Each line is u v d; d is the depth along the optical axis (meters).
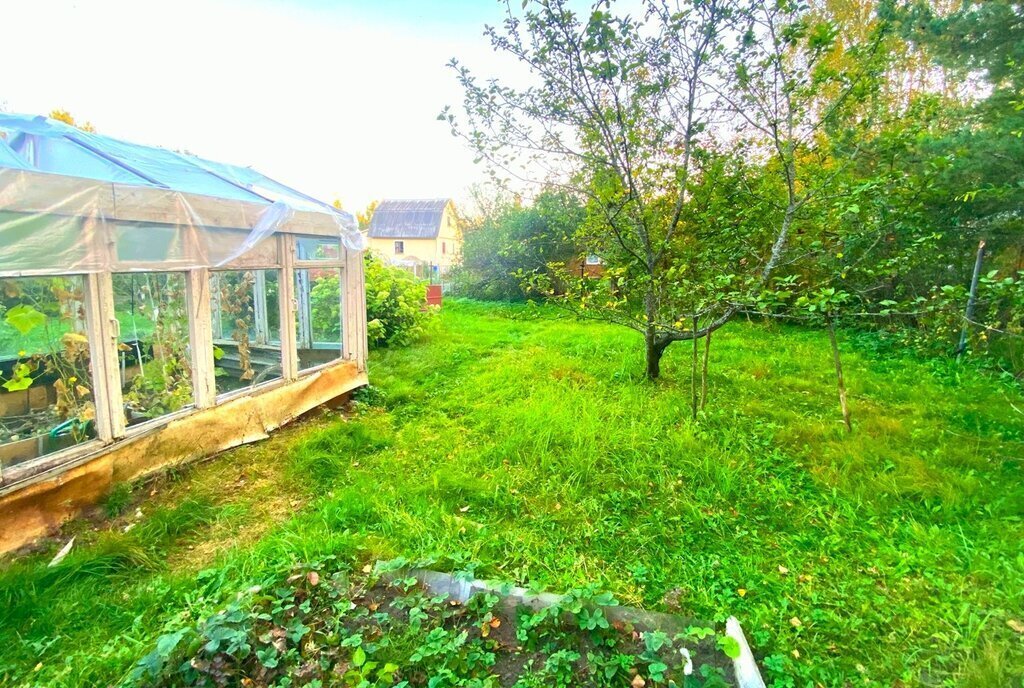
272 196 5.57
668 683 2.19
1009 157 7.16
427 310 11.89
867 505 3.67
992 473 4.12
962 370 7.05
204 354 4.66
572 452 4.49
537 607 2.63
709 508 3.72
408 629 2.47
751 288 4.77
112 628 2.64
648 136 6.02
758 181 5.98
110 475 3.83
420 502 3.74
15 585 2.84
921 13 7.95
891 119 5.81
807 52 5.16
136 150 5.04
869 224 5.12
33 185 3.19
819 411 5.67
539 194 9.06
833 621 2.62
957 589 2.83
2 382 3.28
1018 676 2.24
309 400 5.87
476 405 6.02
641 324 6.28
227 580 2.92
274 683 2.21
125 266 3.91
